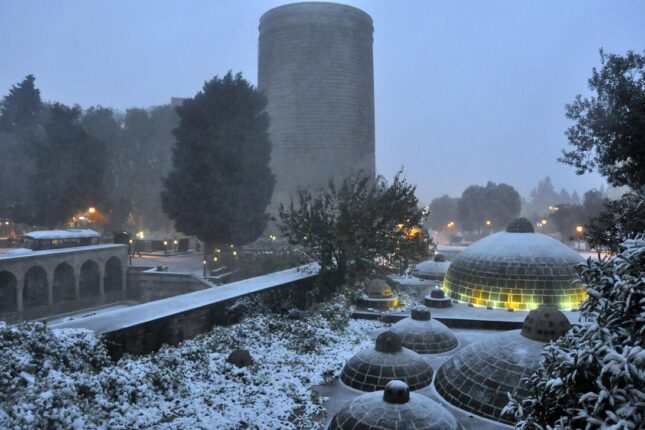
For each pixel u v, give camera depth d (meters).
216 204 55.94
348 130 92.44
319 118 91.19
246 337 21.89
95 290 58.19
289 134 92.12
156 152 91.12
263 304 26.78
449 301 29.69
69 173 66.12
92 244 59.72
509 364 16.44
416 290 36.00
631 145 21.64
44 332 14.88
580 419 8.10
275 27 93.44
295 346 22.00
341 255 33.28
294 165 91.75
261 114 61.56
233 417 15.12
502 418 15.35
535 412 9.27
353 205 34.12
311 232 33.38
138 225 90.06
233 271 53.41
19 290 47.31
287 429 14.88
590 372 8.02
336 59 91.56
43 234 55.16
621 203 21.50
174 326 20.81
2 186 69.69
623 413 7.02
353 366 18.86
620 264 8.38
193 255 74.62
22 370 12.88
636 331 7.87
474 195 120.94
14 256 46.72
